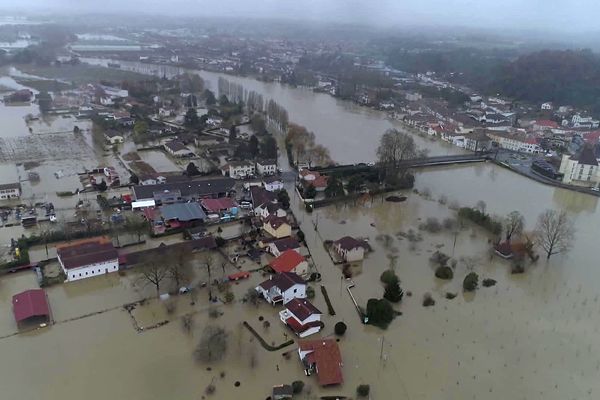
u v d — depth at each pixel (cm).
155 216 17388
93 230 16025
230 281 13788
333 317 12444
